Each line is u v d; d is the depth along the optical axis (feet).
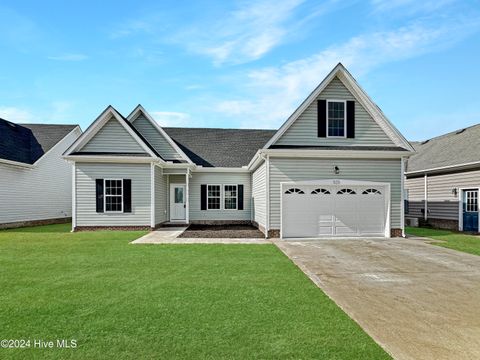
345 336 13.24
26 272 23.62
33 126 74.74
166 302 17.15
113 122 51.96
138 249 33.19
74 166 50.21
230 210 62.54
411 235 46.62
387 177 43.86
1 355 11.58
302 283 21.02
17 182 59.36
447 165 54.65
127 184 50.78
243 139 70.90
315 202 43.06
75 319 14.84
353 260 28.71
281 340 12.79
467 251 33.42
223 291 19.12
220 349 12.02
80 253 30.96
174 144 58.54
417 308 16.85
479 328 14.38
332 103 45.21
